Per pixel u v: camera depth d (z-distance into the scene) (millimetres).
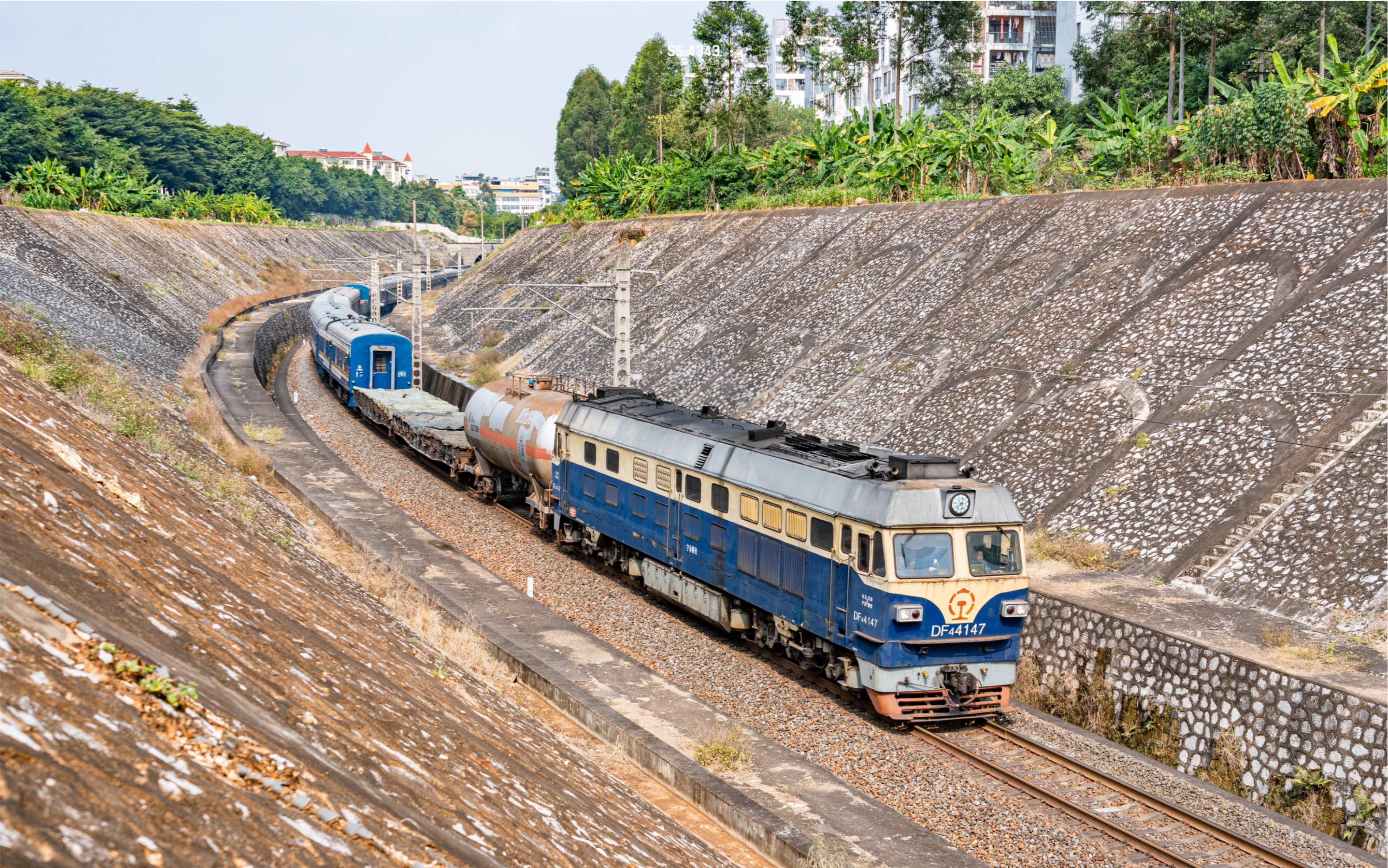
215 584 13883
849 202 66188
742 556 25875
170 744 8055
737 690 23641
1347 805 18125
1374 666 20031
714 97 105500
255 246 135125
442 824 9938
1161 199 43656
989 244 49219
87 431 20125
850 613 21922
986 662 21797
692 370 55625
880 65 132125
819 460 24344
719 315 60281
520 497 45031
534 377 41469
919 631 21047
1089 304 40500
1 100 122062
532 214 137875
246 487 30906
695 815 17734
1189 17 74625
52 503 12086
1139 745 21984
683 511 28484
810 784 18609
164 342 70500
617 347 39812
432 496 43594
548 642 25703
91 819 6453
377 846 8516
